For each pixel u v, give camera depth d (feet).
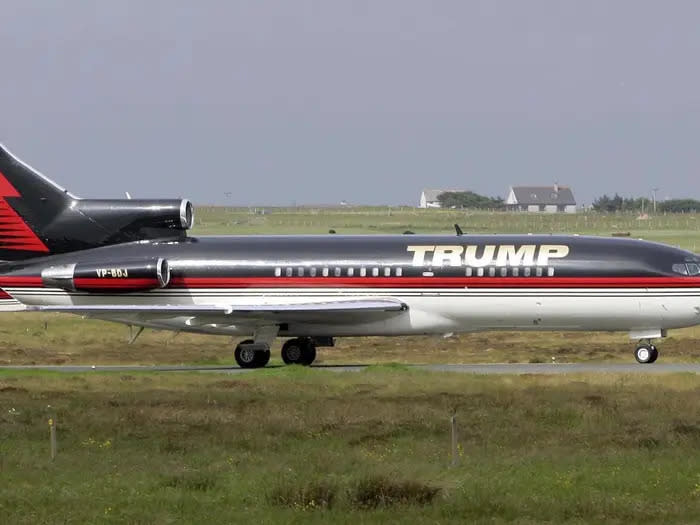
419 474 261.85
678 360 527.81
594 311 490.90
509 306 494.59
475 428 325.21
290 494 241.35
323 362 552.00
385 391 400.06
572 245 496.23
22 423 345.51
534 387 397.60
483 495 238.89
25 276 529.04
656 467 268.21
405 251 504.84
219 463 281.74
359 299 503.61
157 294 517.55
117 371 492.13
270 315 495.00
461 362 538.47
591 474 261.24
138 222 525.75
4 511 233.55
